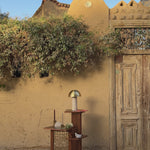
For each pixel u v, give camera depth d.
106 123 5.82
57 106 5.90
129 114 5.89
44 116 5.89
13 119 5.91
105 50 5.73
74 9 6.02
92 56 5.86
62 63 5.55
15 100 5.94
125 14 5.97
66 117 5.87
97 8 5.98
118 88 5.92
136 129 5.86
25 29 5.55
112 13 6.00
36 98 5.93
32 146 5.86
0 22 5.95
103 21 5.94
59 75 5.92
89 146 5.80
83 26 5.84
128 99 5.91
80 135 4.83
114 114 5.83
